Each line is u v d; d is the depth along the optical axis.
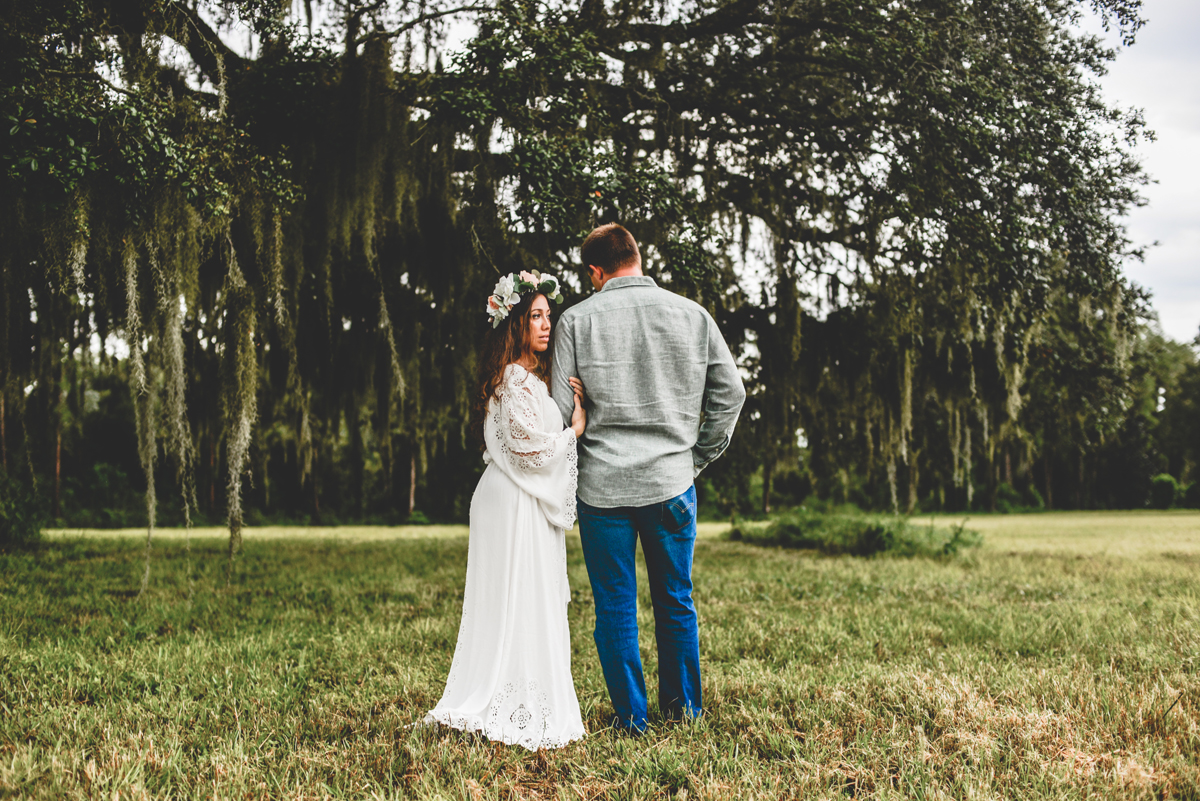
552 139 6.52
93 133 4.84
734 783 2.12
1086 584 6.76
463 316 8.54
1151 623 4.55
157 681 3.22
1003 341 9.17
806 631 4.48
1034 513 31.83
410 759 2.35
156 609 5.14
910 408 9.72
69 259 5.17
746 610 5.37
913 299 8.85
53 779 2.10
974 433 11.86
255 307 6.66
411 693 3.09
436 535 17.25
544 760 2.38
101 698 2.99
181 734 2.59
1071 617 4.80
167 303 5.73
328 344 8.77
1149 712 2.67
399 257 8.31
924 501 31.00
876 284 9.17
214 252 7.19
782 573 7.98
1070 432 11.53
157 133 4.87
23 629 4.30
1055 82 8.16
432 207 7.83
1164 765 2.21
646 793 2.08
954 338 9.29
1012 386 9.05
